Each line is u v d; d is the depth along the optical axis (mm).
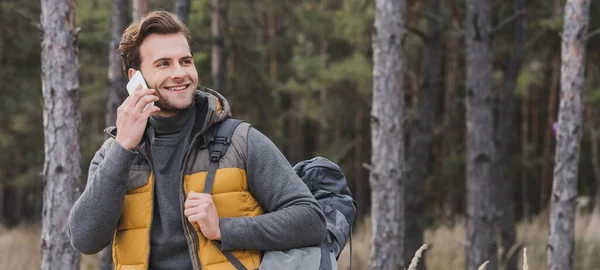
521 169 18141
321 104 16062
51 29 4543
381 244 6012
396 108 5969
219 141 2176
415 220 9859
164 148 2170
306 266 2184
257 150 2178
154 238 2166
